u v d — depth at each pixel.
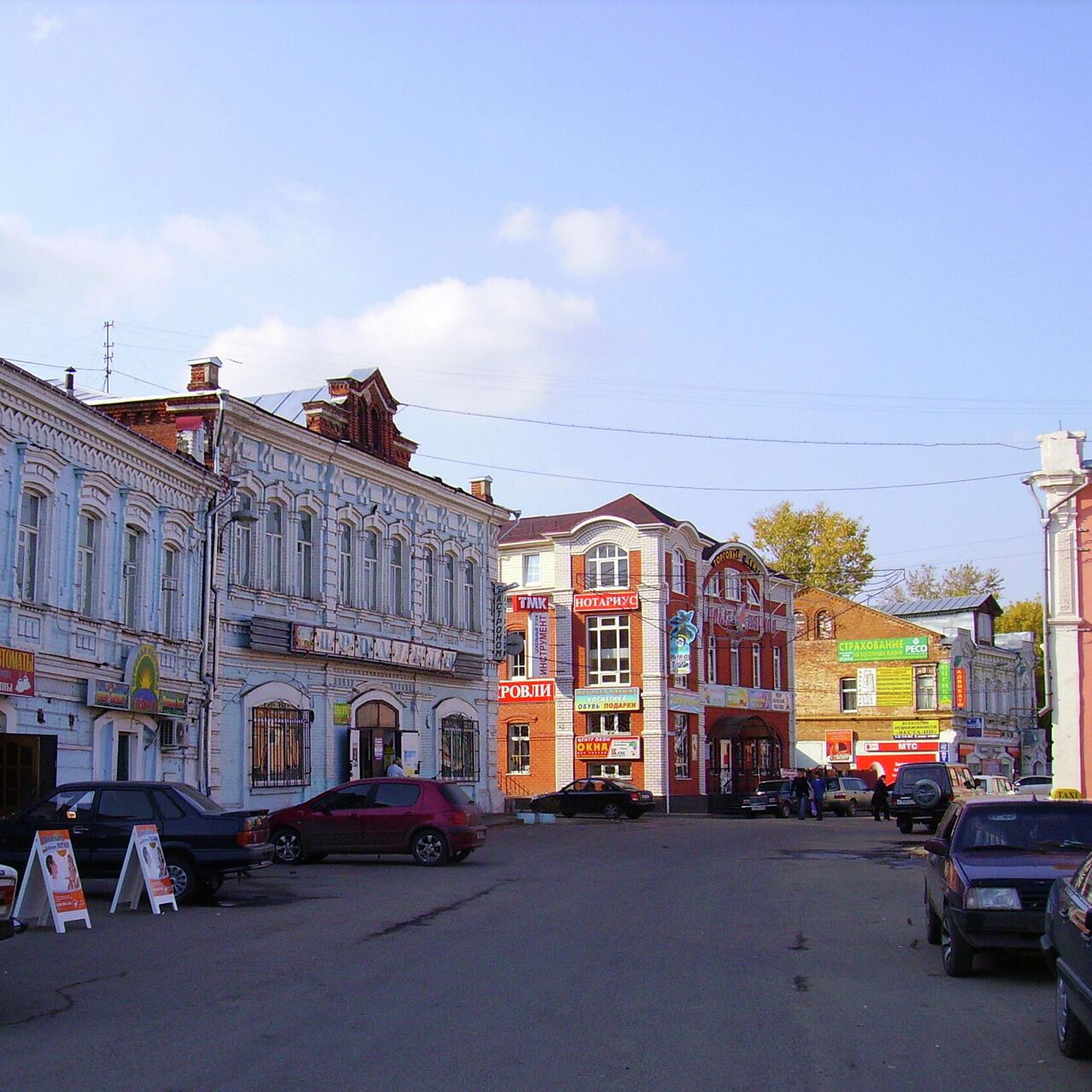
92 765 26.08
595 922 16.58
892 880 23.00
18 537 23.75
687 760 60.25
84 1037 9.58
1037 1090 8.27
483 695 46.78
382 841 25.55
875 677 74.06
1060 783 30.27
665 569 59.25
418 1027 9.89
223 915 17.28
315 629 35.09
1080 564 30.81
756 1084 8.29
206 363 32.62
